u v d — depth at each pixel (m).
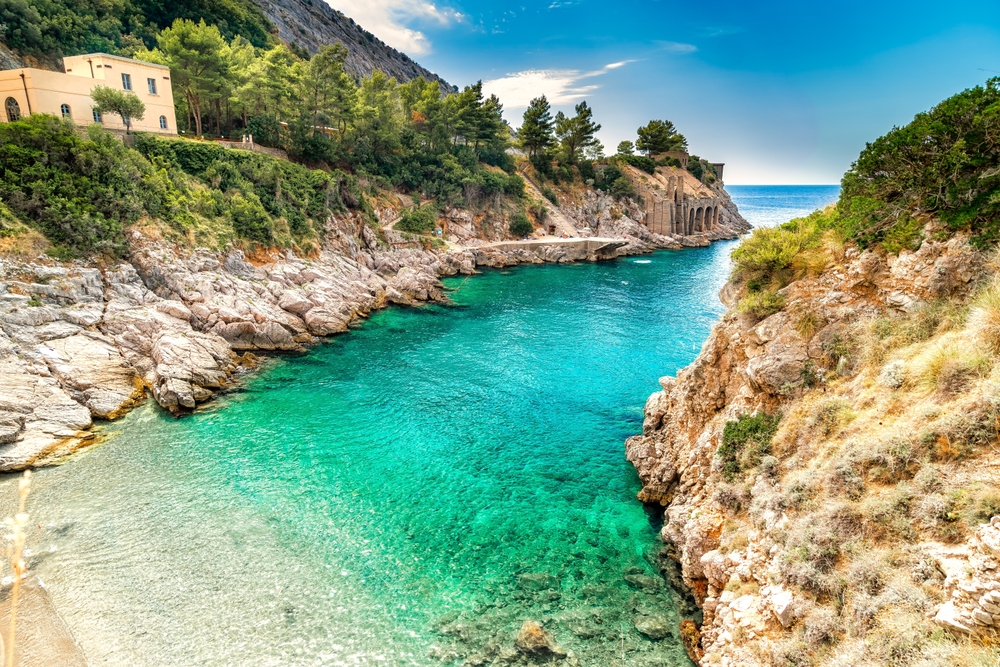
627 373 38.66
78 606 16.80
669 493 22.42
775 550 13.86
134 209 40.88
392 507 22.42
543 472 25.36
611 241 95.12
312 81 74.50
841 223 18.45
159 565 18.64
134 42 87.19
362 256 65.19
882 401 13.93
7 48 69.12
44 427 26.11
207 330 38.94
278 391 34.16
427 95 104.94
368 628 16.42
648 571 18.73
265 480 24.08
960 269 14.14
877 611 10.64
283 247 52.34
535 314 55.97
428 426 30.02
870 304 16.36
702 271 83.69
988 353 12.17
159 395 30.81
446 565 19.12
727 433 18.08
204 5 110.75
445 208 90.38
